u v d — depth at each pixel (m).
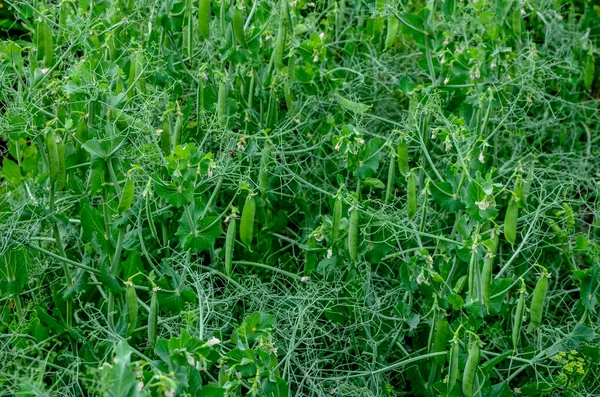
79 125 1.60
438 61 1.91
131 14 1.81
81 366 1.60
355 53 2.06
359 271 1.73
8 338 1.60
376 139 1.68
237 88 1.85
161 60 1.74
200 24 1.71
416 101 1.84
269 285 1.82
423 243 1.82
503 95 1.89
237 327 1.63
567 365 1.64
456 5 1.95
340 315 1.70
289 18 1.77
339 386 1.64
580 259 1.93
